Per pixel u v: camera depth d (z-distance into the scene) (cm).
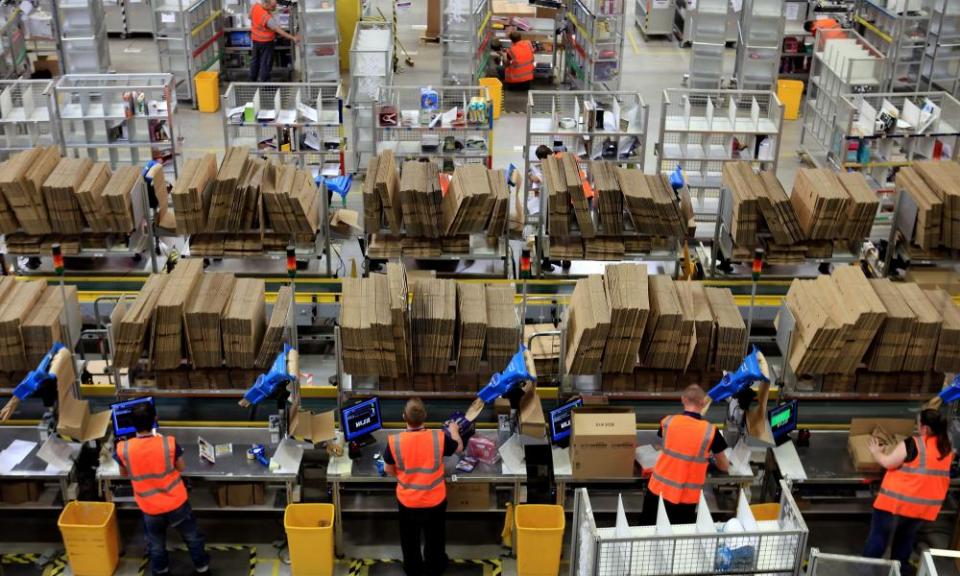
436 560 794
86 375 922
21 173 1071
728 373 826
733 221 1110
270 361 865
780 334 888
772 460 841
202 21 1777
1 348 845
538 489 864
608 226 1117
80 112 1406
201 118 1720
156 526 764
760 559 675
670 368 868
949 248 1134
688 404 757
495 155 1590
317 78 1752
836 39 1536
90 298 1119
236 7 1872
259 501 828
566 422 815
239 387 874
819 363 850
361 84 1530
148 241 1163
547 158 1162
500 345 859
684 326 850
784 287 1166
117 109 1423
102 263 1191
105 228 1098
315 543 780
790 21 1834
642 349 865
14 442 820
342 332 838
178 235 1130
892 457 755
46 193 1073
